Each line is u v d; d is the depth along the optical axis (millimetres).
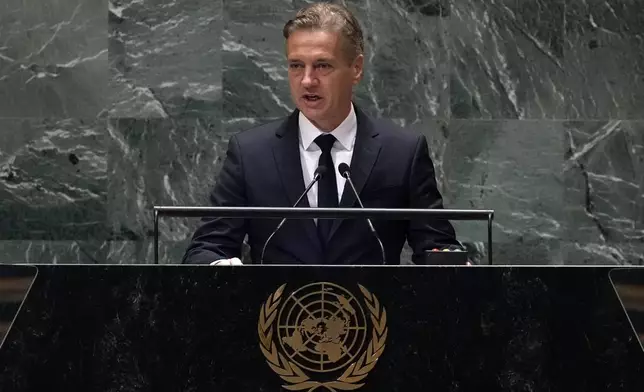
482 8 16859
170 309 6812
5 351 6777
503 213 16797
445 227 10305
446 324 6852
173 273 6840
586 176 16859
